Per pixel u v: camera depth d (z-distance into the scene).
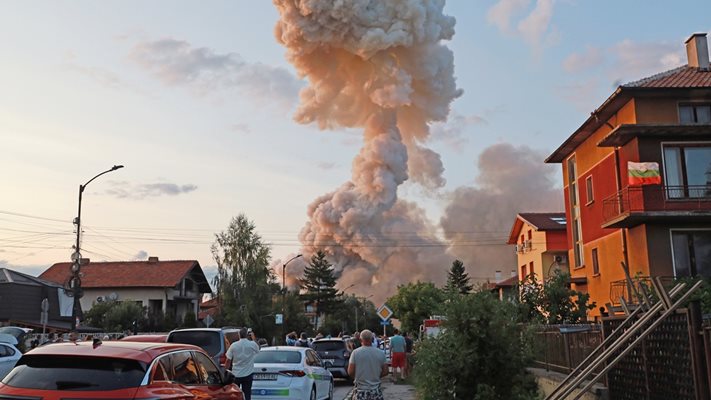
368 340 9.31
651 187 22.92
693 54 26.98
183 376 7.58
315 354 16.44
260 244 57.69
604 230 27.42
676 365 7.67
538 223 43.84
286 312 56.50
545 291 23.08
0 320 42.44
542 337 14.90
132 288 58.66
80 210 28.14
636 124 22.77
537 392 9.09
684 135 23.50
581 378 8.41
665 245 23.20
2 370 16.75
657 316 8.23
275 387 13.90
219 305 56.31
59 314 47.09
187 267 61.62
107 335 29.39
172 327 51.88
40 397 6.35
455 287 9.24
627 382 9.49
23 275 45.59
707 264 23.11
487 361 8.59
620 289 25.34
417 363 9.04
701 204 22.78
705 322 7.82
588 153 29.72
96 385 6.48
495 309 8.80
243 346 13.02
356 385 9.26
